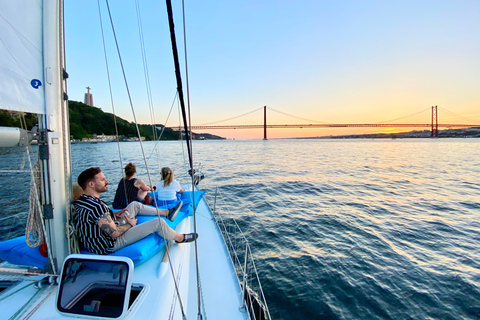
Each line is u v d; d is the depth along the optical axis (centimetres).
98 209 184
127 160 1900
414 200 881
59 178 158
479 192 1030
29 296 157
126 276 143
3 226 499
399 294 348
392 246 495
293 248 479
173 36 171
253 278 380
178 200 402
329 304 326
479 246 501
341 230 574
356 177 1417
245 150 4497
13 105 121
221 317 188
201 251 285
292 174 1498
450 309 322
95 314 138
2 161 1464
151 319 146
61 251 163
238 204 792
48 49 138
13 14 118
